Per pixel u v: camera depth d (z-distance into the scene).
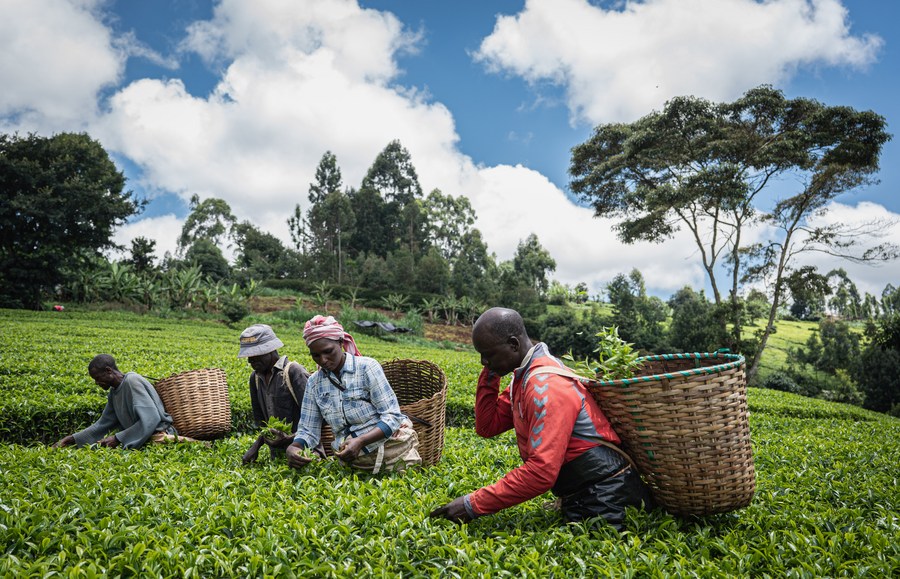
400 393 5.70
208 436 6.16
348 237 75.81
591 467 3.31
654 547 3.07
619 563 2.83
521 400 3.44
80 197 33.84
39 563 2.55
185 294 35.84
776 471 5.38
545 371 3.36
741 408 3.26
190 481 4.03
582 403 3.33
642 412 3.22
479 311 49.88
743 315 30.72
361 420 4.45
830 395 31.98
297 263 68.06
